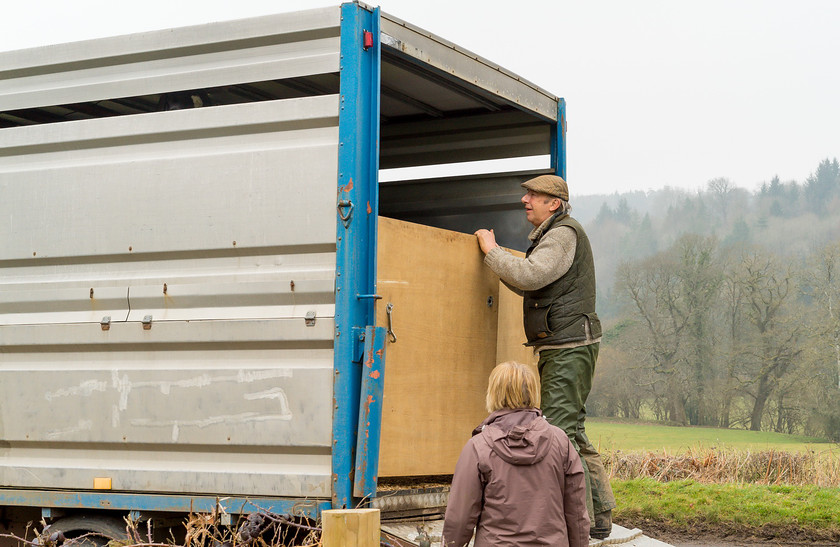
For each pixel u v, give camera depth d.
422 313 4.21
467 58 4.59
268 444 3.76
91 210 4.21
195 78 4.12
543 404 4.56
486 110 5.74
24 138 4.39
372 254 3.76
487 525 3.23
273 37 3.96
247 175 3.92
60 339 4.18
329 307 3.73
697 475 11.73
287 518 3.77
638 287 31.06
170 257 4.06
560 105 5.47
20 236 4.35
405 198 6.00
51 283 4.27
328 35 3.87
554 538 3.18
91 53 4.34
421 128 5.96
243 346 3.85
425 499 4.30
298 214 3.80
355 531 2.62
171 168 4.07
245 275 3.90
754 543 8.59
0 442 4.29
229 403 3.85
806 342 28.20
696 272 30.20
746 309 29.44
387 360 3.97
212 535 3.84
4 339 4.29
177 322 3.96
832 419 26.83
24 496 4.21
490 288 4.77
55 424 4.17
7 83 4.54
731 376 28.81
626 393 30.47
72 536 4.22
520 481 3.20
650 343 30.41
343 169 3.74
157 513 4.12
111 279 4.16
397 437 4.06
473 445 3.26
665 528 9.21
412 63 4.40
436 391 4.32
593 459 5.02
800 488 10.80
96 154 4.27
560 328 4.52
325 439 3.66
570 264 4.50
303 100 3.85
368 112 3.85
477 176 5.75
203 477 3.88
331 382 3.68
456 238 4.49
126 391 4.05
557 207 4.69
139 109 5.55
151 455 4.02
